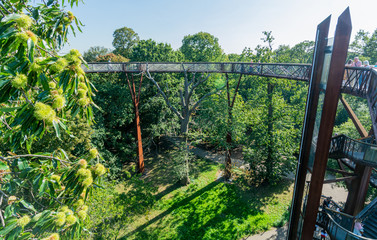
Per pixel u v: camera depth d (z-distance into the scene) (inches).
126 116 653.9
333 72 145.8
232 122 538.3
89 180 123.0
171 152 746.8
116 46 1366.9
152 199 437.4
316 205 177.0
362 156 233.3
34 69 91.1
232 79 779.4
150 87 737.0
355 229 261.9
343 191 537.0
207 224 433.1
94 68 529.7
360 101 716.7
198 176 618.2
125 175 631.8
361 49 919.0
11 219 99.5
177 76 887.1
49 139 364.5
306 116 186.9
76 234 125.6
